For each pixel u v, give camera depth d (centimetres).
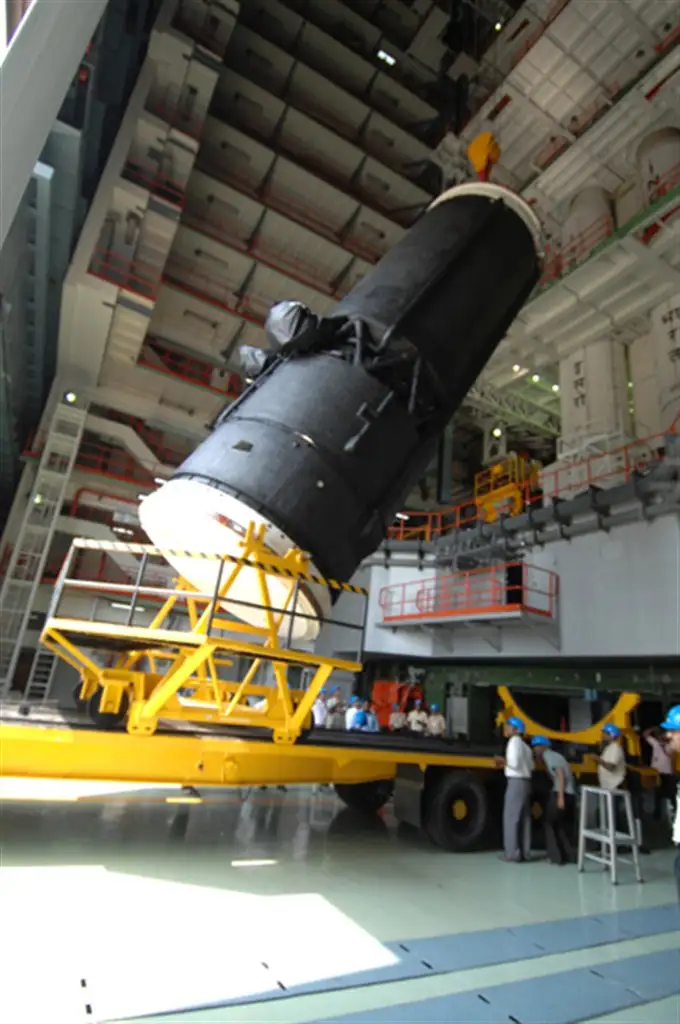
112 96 1798
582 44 1786
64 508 2023
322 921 453
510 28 2288
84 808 773
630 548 1216
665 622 1128
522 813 746
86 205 1745
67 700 1780
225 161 2167
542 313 1861
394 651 1680
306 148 2303
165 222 1738
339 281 2394
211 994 320
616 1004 349
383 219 2358
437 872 641
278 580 606
